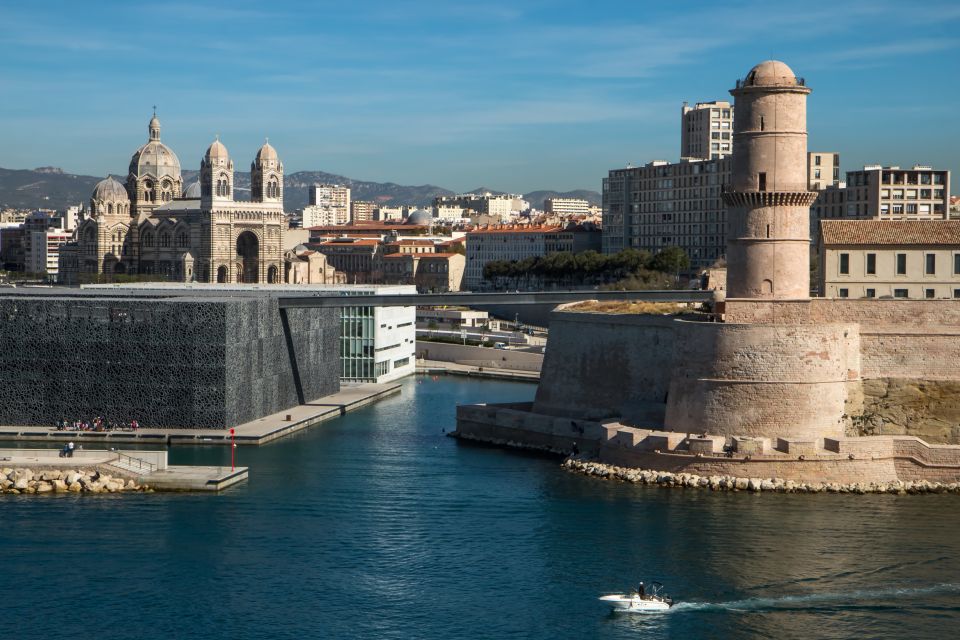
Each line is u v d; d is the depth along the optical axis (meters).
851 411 156.50
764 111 156.88
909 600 115.50
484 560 127.56
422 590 119.88
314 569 125.81
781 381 151.50
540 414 187.62
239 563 127.50
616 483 154.88
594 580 121.31
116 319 188.38
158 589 120.31
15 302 189.38
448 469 167.00
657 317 178.12
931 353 157.62
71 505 148.38
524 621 112.19
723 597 116.50
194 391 187.88
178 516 143.88
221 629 111.00
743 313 156.00
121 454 162.25
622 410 173.12
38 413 189.88
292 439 190.88
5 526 139.38
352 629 110.88
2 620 112.94
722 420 152.75
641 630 109.94
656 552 128.12
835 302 158.88
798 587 118.50
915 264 170.25
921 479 149.12
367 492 154.25
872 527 134.75
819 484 147.62
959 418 156.12
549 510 143.62
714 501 144.38
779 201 156.75
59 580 122.62
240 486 157.75
